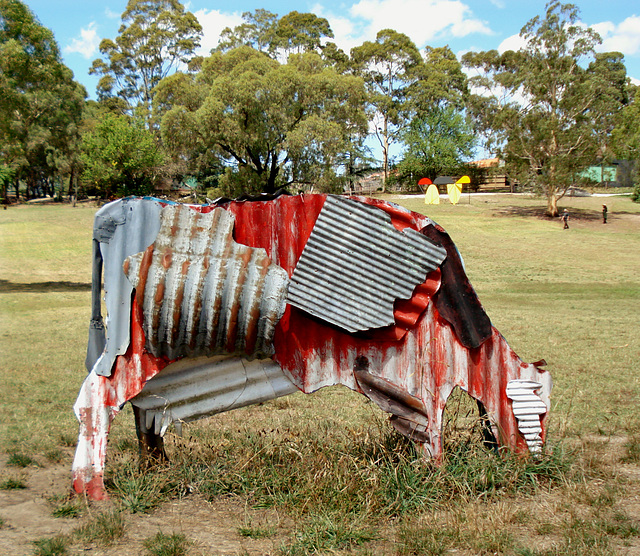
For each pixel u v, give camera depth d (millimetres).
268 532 4031
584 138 48875
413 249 4832
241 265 4629
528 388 5047
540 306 20141
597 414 7070
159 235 4688
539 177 50812
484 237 40594
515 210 54094
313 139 45250
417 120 75812
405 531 3938
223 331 4621
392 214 4914
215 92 45750
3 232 45125
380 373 4945
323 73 47812
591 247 36188
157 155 58031
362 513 4203
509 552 3680
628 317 16906
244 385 4977
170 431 6227
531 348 11891
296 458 5145
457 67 83062
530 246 37000
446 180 66500
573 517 4086
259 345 4699
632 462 5332
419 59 81812
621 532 3875
